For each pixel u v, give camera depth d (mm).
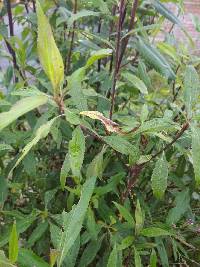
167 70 306
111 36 353
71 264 235
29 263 203
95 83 378
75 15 294
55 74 202
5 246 274
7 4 353
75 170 214
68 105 277
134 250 255
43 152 346
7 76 371
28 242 269
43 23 186
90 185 199
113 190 286
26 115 317
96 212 319
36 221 328
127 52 381
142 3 356
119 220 283
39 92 223
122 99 383
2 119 185
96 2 296
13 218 325
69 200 279
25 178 340
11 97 315
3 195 291
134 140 283
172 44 370
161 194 252
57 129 266
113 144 237
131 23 311
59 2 390
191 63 363
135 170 275
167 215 306
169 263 322
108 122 215
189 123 229
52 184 335
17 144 305
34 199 347
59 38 399
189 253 338
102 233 296
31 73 369
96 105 329
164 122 233
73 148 216
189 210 320
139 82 286
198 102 264
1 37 357
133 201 315
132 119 281
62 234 189
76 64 370
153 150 325
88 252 270
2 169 322
